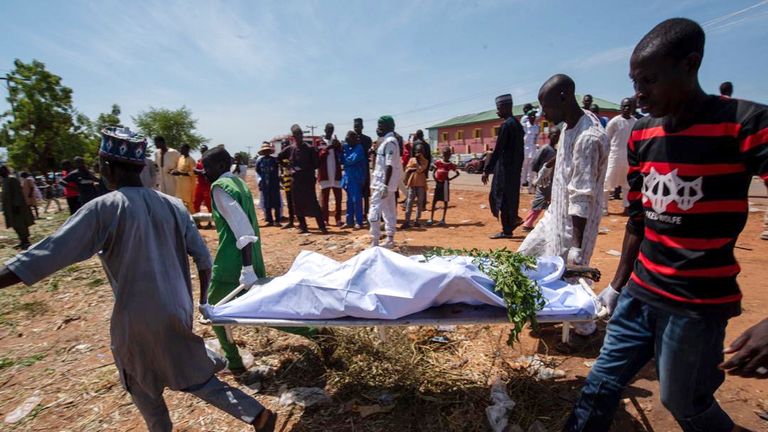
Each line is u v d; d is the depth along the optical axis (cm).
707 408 192
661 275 185
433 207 925
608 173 837
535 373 318
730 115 163
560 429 265
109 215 210
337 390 314
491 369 329
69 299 520
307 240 798
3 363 377
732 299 175
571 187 321
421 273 265
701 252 173
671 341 184
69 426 294
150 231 220
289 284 277
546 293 276
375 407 291
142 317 215
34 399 323
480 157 2886
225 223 322
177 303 226
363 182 941
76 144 3056
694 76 169
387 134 646
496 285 271
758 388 296
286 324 266
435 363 338
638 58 176
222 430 281
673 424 265
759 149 156
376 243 663
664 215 181
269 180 996
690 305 175
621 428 265
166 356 225
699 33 167
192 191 1028
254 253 339
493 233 803
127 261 213
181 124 5253
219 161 327
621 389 211
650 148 189
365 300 263
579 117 325
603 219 860
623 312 208
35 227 1163
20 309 494
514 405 282
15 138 2964
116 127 234
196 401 310
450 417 280
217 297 330
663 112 175
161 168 1020
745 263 547
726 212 168
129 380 233
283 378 333
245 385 326
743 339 154
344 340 357
